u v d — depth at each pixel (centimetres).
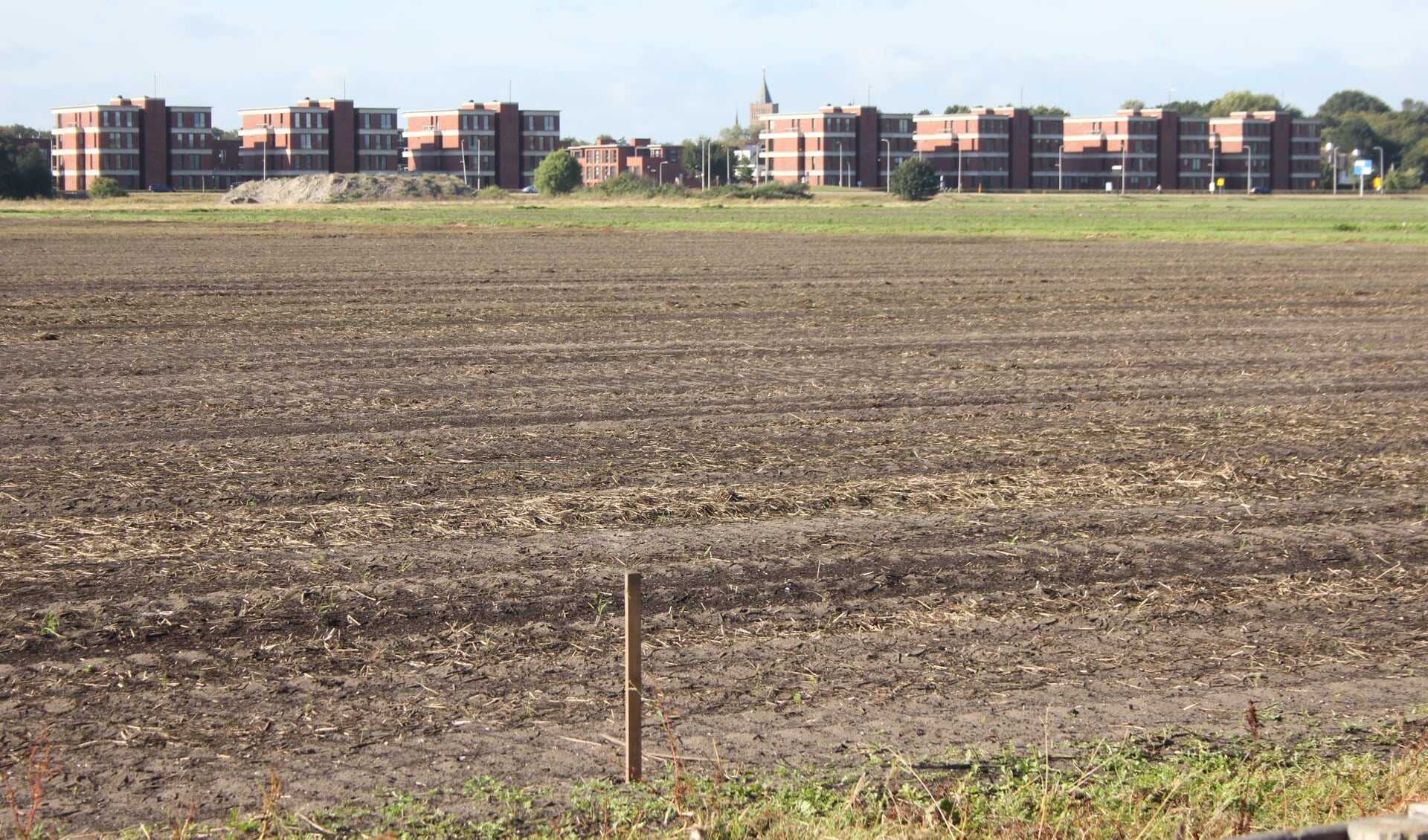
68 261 6894
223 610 1499
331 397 2925
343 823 1016
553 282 5828
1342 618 1541
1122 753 1144
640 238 9494
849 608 1543
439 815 1030
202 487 2072
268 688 1288
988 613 1539
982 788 1068
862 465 2283
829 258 7438
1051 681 1334
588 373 3291
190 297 5088
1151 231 10562
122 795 1070
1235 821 998
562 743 1172
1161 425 2686
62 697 1263
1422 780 1060
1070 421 2725
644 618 1497
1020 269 6694
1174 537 1861
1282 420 2759
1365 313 4838
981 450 2414
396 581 1606
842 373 3325
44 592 1548
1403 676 1362
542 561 1697
